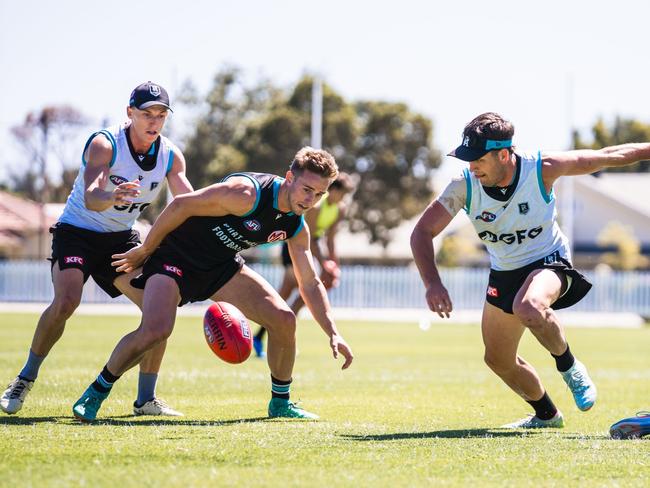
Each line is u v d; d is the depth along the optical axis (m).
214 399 30.17
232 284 24.86
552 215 23.70
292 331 24.94
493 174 22.75
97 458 17.64
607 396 34.16
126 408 27.00
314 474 16.56
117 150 25.14
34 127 164.25
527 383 24.52
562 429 24.41
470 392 34.84
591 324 109.69
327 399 31.27
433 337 74.38
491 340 24.17
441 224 23.77
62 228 25.52
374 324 95.38
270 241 24.14
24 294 127.94
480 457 18.62
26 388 24.78
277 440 20.19
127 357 22.98
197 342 60.50
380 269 131.00
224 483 15.61
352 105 196.62
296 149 182.12
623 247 168.25
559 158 23.33
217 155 179.25
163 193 130.25
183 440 19.91
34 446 18.83
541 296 22.11
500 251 23.83
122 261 23.52
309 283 24.67
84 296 122.06
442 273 131.38
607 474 17.16
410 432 22.52
